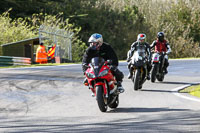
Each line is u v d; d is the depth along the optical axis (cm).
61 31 11044
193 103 3075
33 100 3341
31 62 9562
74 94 3703
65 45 10969
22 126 2275
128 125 2250
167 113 2633
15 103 3181
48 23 14950
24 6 17100
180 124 2252
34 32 13638
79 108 2919
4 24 13100
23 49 9569
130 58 4156
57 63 8800
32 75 5478
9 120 2469
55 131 2123
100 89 2697
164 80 4991
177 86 4297
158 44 4756
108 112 2734
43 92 3831
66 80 4900
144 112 2697
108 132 2072
